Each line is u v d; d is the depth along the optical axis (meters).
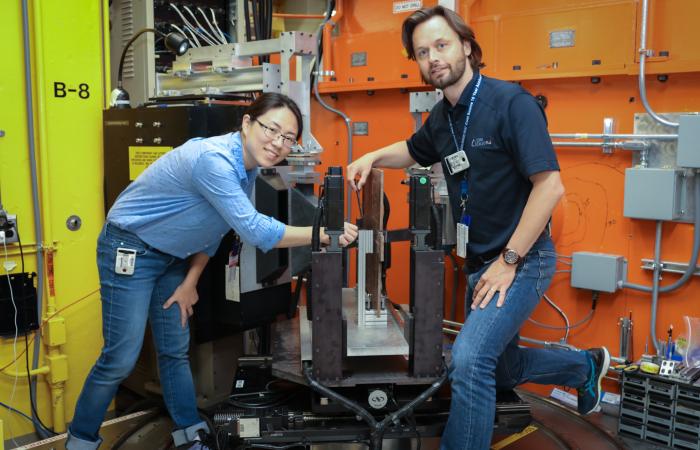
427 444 2.87
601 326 3.29
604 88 3.13
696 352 2.97
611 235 3.21
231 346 3.25
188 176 2.29
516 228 2.29
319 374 2.30
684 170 2.95
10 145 2.89
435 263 2.30
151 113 2.89
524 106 2.24
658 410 2.88
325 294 2.26
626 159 3.12
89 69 3.12
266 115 2.23
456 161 2.42
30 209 2.98
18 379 3.01
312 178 2.84
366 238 2.51
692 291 3.02
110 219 2.49
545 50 3.17
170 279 2.67
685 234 3.01
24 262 2.96
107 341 2.53
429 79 2.36
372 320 2.59
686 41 2.83
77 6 3.05
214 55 3.07
